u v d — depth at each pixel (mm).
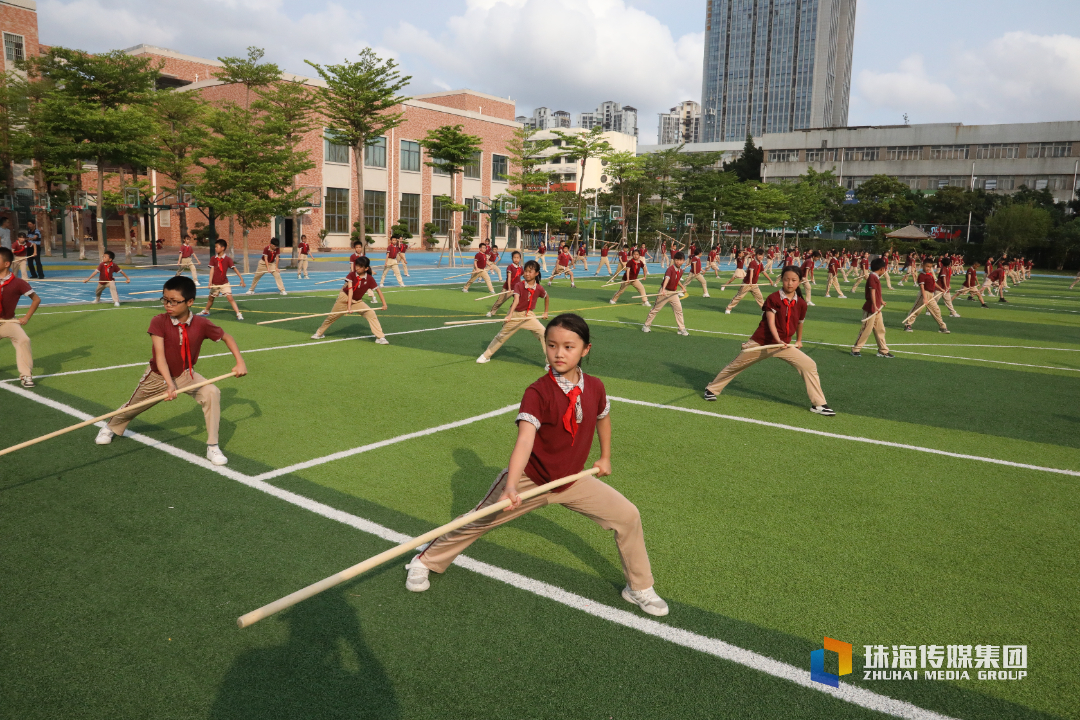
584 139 63594
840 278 41375
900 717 2939
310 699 2955
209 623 3506
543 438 3504
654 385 9602
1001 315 21781
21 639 3332
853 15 187250
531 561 4266
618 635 3482
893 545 4625
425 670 3168
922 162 86125
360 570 2818
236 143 30344
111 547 4297
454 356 11102
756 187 69375
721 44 187000
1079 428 7883
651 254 61469
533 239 76750
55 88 32156
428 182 60250
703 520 4953
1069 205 69562
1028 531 4922
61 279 23578
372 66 35844
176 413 7340
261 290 22078
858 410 8469
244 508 4934
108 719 2812
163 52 52938
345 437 6680
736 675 3188
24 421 6891
